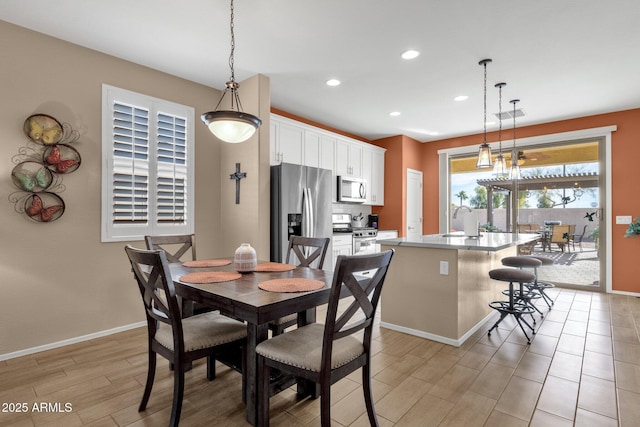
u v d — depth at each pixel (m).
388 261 1.60
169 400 1.91
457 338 2.72
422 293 2.92
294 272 2.12
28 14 2.36
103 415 1.77
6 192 2.44
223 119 1.96
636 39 2.69
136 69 3.13
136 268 1.73
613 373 2.22
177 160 3.40
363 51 2.92
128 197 3.04
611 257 4.50
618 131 4.47
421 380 2.15
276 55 3.00
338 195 4.96
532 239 3.46
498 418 1.75
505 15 2.38
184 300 2.29
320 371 1.42
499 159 3.75
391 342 2.80
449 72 3.33
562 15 2.37
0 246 2.42
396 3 2.25
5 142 2.43
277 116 4.02
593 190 4.69
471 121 5.02
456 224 6.00
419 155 6.32
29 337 2.54
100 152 2.88
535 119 4.88
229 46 2.83
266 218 3.51
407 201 5.95
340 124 5.21
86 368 2.30
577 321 3.31
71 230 2.73
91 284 2.84
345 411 1.81
